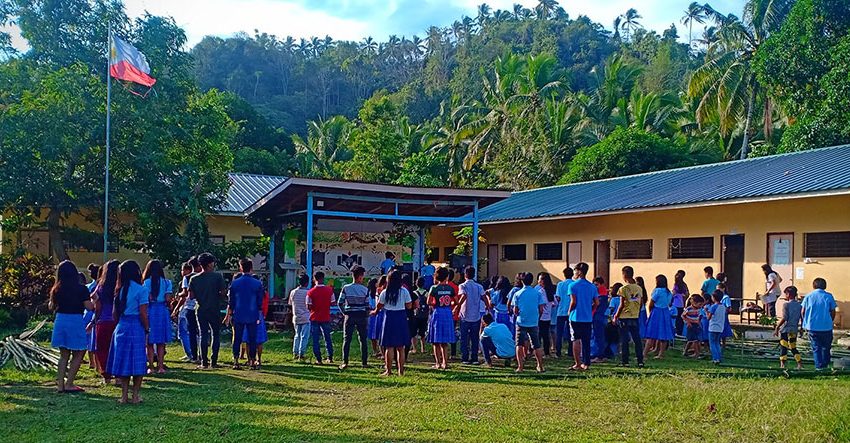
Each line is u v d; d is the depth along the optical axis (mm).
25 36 18297
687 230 20797
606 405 8523
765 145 30719
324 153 46281
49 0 18062
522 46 71875
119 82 18031
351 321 11703
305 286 12602
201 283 11469
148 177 18578
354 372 11148
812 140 25500
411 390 9547
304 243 19578
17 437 7027
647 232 22000
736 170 21969
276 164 40812
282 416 7918
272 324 17203
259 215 19750
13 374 10578
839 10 25953
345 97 80312
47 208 20391
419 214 20609
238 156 39531
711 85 33344
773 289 17156
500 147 39156
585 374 10961
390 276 10859
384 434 7129
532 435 7094
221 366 11664
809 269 17656
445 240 30484
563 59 70938
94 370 11023
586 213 21703
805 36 26844
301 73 80750
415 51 90375
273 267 19797
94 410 8242
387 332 10766
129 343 8406
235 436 7059
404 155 39312
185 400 8828
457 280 17906
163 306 10859
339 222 19625
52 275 18156
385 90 71375
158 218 19141
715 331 12242
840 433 6945
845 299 16906
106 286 9797
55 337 9219
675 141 34844
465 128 40438
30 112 17281
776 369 11422
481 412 8164
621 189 24453
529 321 11203
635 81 42812
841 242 17094
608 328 12891
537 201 26984
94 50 18609
